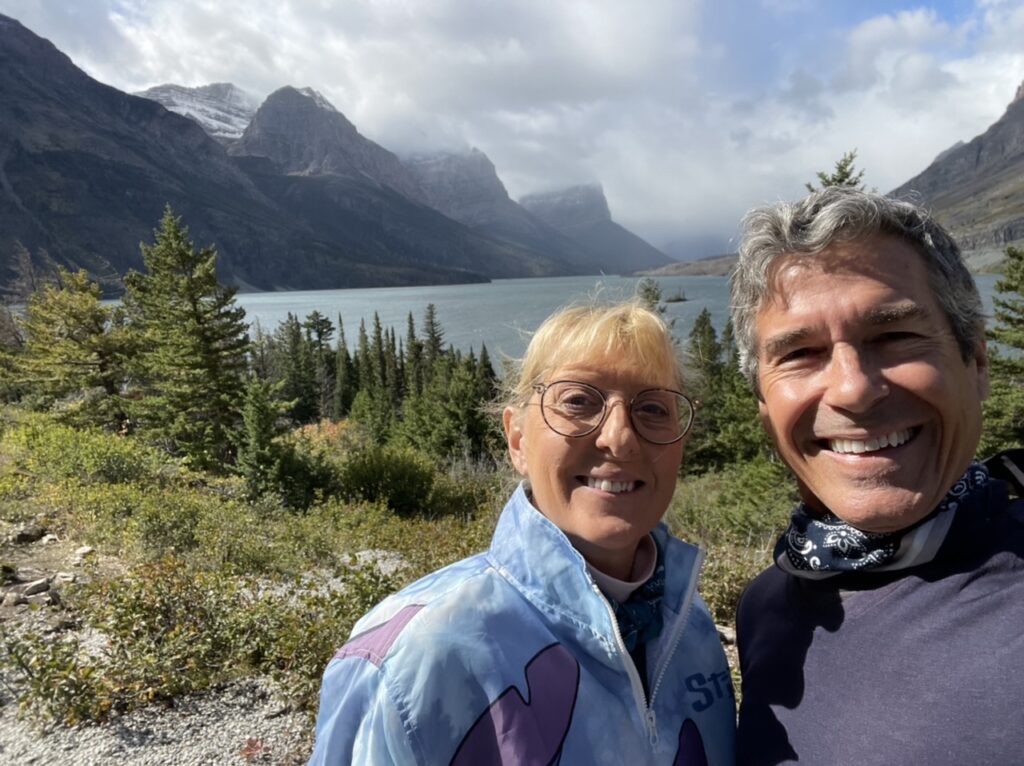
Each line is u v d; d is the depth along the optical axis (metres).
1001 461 0.57
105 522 3.59
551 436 0.56
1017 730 0.41
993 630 0.45
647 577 0.57
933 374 0.48
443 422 10.76
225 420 7.50
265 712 1.74
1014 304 4.45
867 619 0.50
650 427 0.55
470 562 0.55
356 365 24.47
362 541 4.14
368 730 0.46
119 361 8.88
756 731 0.55
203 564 3.14
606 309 0.58
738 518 4.68
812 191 0.55
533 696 0.47
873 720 0.47
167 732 1.64
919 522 0.49
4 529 3.41
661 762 0.51
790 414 0.53
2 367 11.96
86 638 2.14
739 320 0.59
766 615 0.60
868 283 0.50
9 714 1.70
